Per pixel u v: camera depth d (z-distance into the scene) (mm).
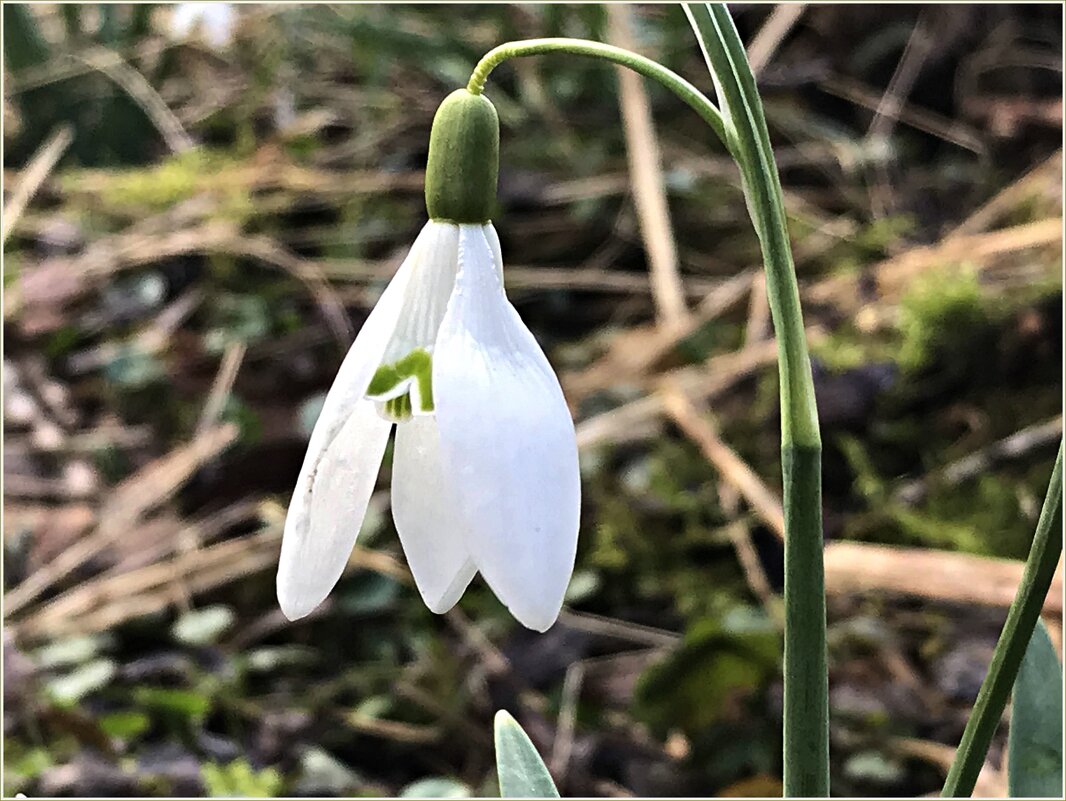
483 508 69
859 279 229
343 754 166
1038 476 192
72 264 272
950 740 153
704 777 153
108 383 242
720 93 74
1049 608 155
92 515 210
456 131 74
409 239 274
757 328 225
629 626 182
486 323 73
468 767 162
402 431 83
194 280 269
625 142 281
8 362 251
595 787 153
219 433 224
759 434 204
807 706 78
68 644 175
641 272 257
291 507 74
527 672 174
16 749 155
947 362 207
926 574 171
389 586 185
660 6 329
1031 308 204
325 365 239
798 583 77
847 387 205
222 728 170
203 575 193
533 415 71
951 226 260
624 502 195
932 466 198
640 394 216
